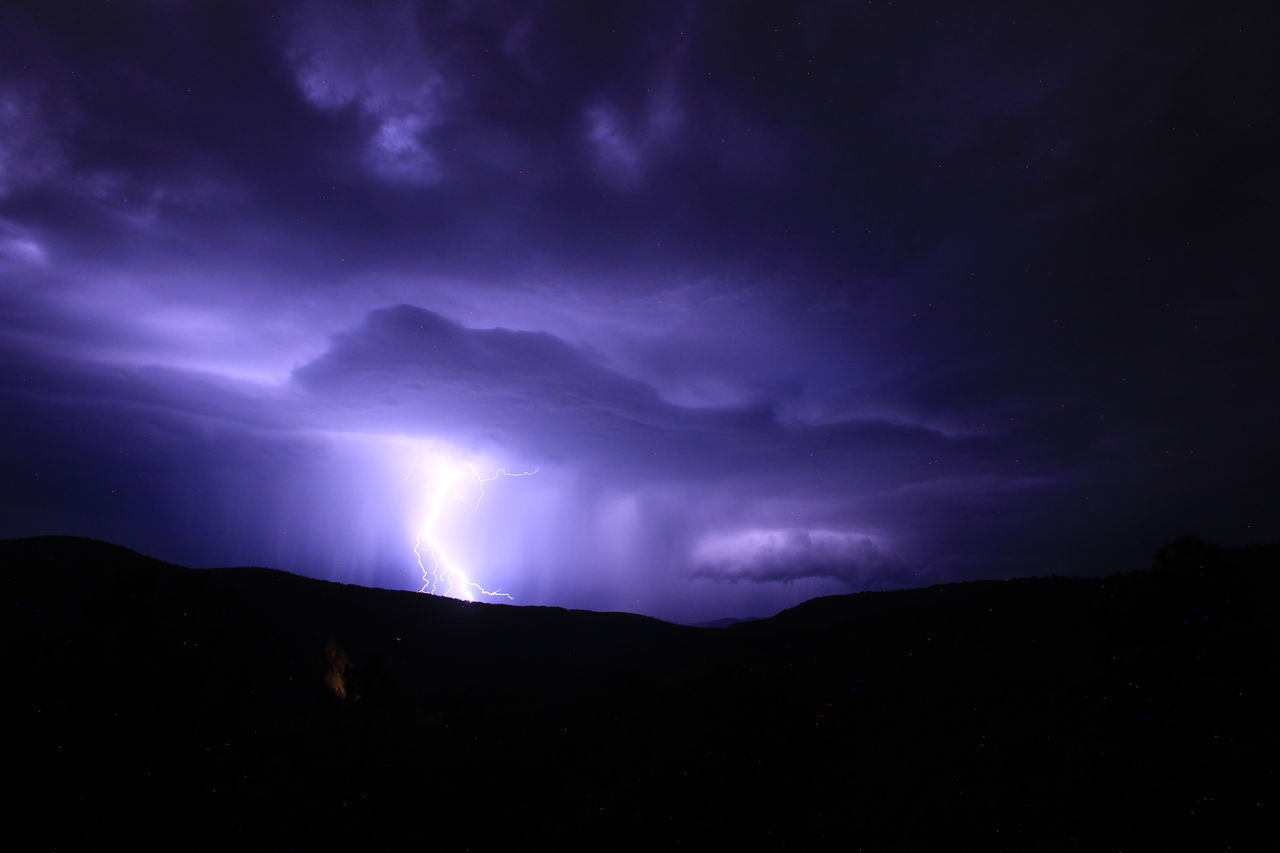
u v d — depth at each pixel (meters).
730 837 9.60
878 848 8.66
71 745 10.18
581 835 10.32
